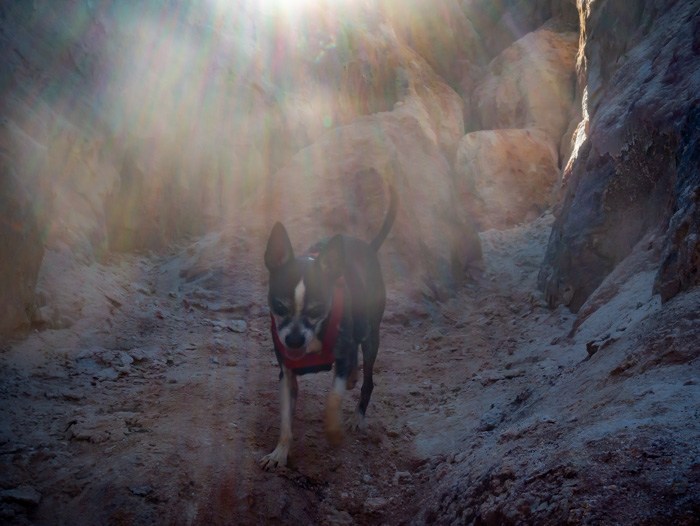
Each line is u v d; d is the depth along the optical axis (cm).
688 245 111
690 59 170
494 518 78
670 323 100
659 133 163
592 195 189
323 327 108
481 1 439
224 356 162
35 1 211
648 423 78
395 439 126
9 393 124
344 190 241
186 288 211
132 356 151
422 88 375
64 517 94
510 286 238
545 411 104
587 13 306
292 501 102
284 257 109
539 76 370
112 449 107
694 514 63
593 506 68
